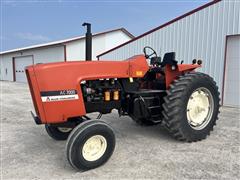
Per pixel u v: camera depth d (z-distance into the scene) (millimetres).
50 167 2885
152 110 3746
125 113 3695
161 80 4008
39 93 2762
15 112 6184
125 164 2887
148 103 3682
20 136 4086
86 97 3158
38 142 3777
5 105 7348
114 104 3436
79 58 16391
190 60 7770
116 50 11602
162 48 8773
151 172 2656
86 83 3168
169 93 3496
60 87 2818
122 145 3529
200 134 3656
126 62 3398
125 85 3521
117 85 3441
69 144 2674
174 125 3463
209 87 3848
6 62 22547
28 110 6461
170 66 3781
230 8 6617
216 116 3957
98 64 3133
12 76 21859
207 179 2477
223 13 6785
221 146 3424
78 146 2668
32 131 4395
